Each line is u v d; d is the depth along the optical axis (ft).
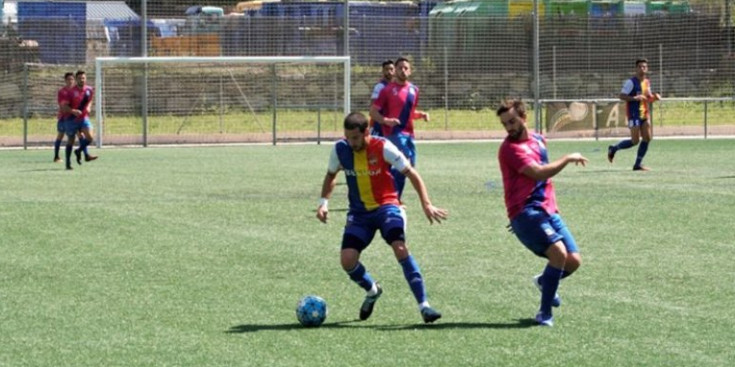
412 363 34.22
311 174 105.29
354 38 168.76
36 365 34.35
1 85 162.40
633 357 34.83
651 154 129.59
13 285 47.75
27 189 89.97
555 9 182.91
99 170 111.34
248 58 157.58
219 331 38.81
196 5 180.45
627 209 73.46
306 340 37.32
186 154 138.62
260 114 167.53
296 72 168.04
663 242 58.95
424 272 50.49
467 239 60.64
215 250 57.11
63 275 50.11
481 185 92.53
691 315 41.04
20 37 162.81
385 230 40.14
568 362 34.24
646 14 175.63
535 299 44.24
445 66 169.78
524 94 172.86
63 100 116.57
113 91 160.86
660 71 173.99
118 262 53.57
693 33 176.04
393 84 75.51
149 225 67.05
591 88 174.81
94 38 163.22
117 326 39.68
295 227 66.23
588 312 41.65
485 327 39.17
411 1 192.85
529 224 39.47
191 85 164.76
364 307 40.47
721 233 62.13
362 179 40.45
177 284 47.80
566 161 38.93
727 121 175.63
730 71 175.63
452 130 169.07
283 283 47.98
